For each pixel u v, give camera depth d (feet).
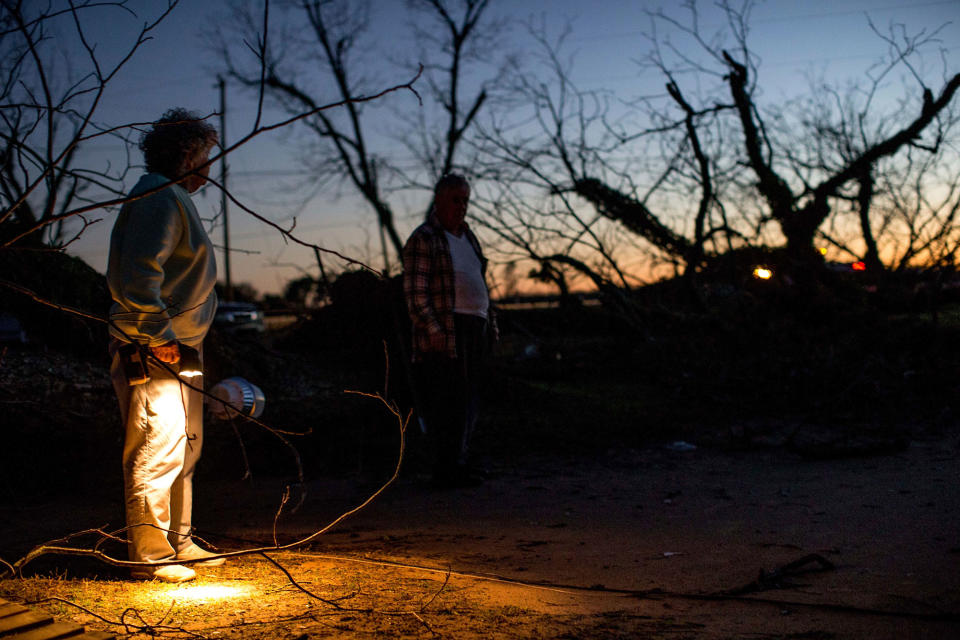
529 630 7.55
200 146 9.89
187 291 9.92
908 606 8.27
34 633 6.44
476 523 13.55
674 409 25.94
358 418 22.71
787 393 27.25
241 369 23.88
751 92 33.32
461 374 17.10
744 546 11.29
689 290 35.58
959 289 34.42
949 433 20.57
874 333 31.12
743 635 7.50
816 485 15.35
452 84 59.67
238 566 10.45
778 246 34.88
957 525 11.47
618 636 7.43
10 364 19.26
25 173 8.38
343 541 12.28
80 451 17.69
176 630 7.37
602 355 33.78
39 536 12.50
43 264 21.25
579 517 13.80
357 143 63.67
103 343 21.86
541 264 34.50
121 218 9.37
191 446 10.34
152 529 9.56
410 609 8.21
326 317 26.78
